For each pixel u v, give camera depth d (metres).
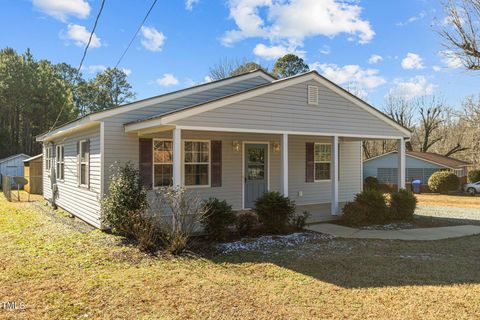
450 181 23.02
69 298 4.39
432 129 35.19
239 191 11.04
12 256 6.39
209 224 7.45
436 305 4.14
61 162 13.14
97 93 43.16
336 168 10.25
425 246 7.31
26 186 21.16
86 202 9.85
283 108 9.11
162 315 3.89
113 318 3.82
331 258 6.26
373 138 11.69
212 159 10.52
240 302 4.25
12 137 31.66
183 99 9.97
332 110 10.07
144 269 5.61
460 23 8.62
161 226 7.01
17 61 30.36
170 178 9.79
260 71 11.35
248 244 7.28
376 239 8.01
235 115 8.30
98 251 6.70
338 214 10.33
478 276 5.25
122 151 8.98
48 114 31.31
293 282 4.99
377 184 23.98
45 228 9.15
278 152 11.93
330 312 3.96
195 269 5.63
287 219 8.45
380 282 4.97
